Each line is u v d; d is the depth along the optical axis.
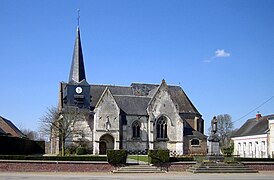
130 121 71.31
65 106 72.75
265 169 45.56
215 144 46.94
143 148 71.00
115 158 42.38
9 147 54.72
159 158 44.00
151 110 72.31
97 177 34.94
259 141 72.94
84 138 69.69
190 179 33.41
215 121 47.72
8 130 75.12
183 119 80.56
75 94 73.88
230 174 40.78
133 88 82.38
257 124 79.38
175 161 45.03
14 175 35.91
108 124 68.56
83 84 74.62
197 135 74.62
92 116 71.25
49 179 31.88
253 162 45.47
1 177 33.41
